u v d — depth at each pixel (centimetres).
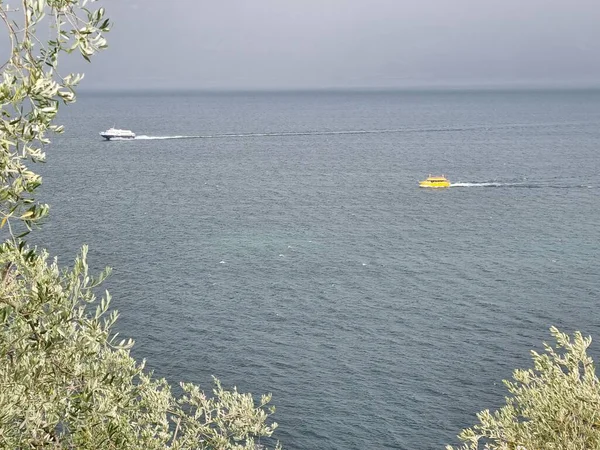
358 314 6700
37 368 820
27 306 797
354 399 4916
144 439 1170
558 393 1198
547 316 6619
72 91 673
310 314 6700
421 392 5016
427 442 4375
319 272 8206
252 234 10350
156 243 9638
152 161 19750
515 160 19450
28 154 684
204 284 7631
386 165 18900
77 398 893
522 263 8556
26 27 622
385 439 4406
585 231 10281
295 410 4759
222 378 5250
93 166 18488
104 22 667
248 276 8000
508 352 5750
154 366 5422
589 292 7350
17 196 686
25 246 816
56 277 858
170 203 13100
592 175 16250
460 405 4825
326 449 4297
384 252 9206
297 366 5459
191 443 1472
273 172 17762
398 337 6097
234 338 6022
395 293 7388
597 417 1155
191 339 5975
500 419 1295
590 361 1230
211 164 19275
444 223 11025
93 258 8688
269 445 4322
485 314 6688
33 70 638
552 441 1180
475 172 17088
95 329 903
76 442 903
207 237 10112
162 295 7181
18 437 821
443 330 6262
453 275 8069
